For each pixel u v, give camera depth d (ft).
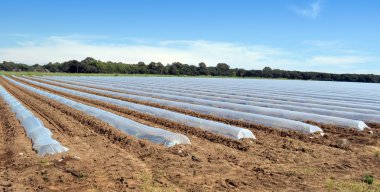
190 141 51.90
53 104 92.99
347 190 33.12
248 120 70.13
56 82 219.41
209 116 77.36
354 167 41.01
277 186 34.19
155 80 281.95
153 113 76.48
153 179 35.09
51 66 519.19
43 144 44.57
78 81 236.43
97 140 51.44
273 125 64.75
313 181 35.78
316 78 469.16
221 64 506.89
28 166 38.27
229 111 76.84
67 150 44.04
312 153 46.78
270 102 116.47
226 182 35.06
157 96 125.29
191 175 36.65
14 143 48.16
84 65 426.92
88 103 101.86
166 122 67.36
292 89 203.00
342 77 455.22
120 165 39.29
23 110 75.05
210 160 42.27
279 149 48.49
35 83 198.49
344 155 46.29
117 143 50.42
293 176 37.24
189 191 32.27
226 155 44.83
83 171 36.86
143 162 40.93
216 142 52.80
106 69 434.71
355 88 241.96
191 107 88.07
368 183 35.45
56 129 59.93
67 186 32.81
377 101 133.08
